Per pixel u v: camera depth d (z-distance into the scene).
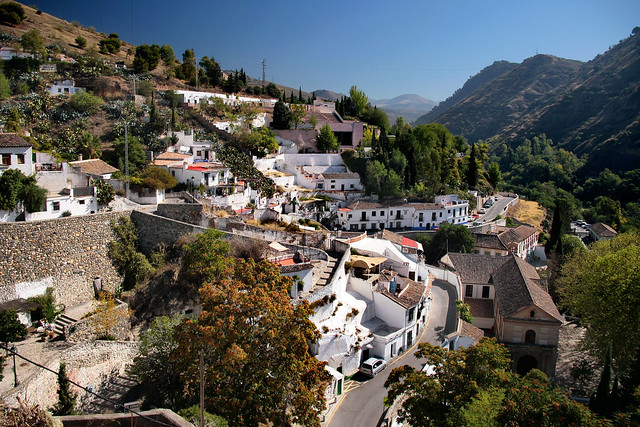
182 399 32.09
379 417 39.00
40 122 83.75
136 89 109.81
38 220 43.22
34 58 106.38
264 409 29.28
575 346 63.22
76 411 31.30
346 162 120.56
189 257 46.72
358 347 46.94
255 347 29.25
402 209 108.69
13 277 41.25
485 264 74.50
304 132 124.81
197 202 62.56
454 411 28.91
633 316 50.84
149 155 80.75
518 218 137.62
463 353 33.47
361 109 163.75
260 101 139.50
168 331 35.12
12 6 131.25
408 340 53.41
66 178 54.03
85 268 46.72
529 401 29.06
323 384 32.00
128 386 35.94
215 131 103.50
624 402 43.62
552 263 84.50
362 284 54.94
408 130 153.38
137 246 52.38
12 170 47.00
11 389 28.05
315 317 44.81
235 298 30.17
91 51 128.62
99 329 40.06
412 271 63.62
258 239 51.66
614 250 71.00
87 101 93.19
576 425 27.75
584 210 156.25
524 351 54.69
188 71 139.12
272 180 94.38
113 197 57.38
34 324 40.00
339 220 103.25
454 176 137.00
